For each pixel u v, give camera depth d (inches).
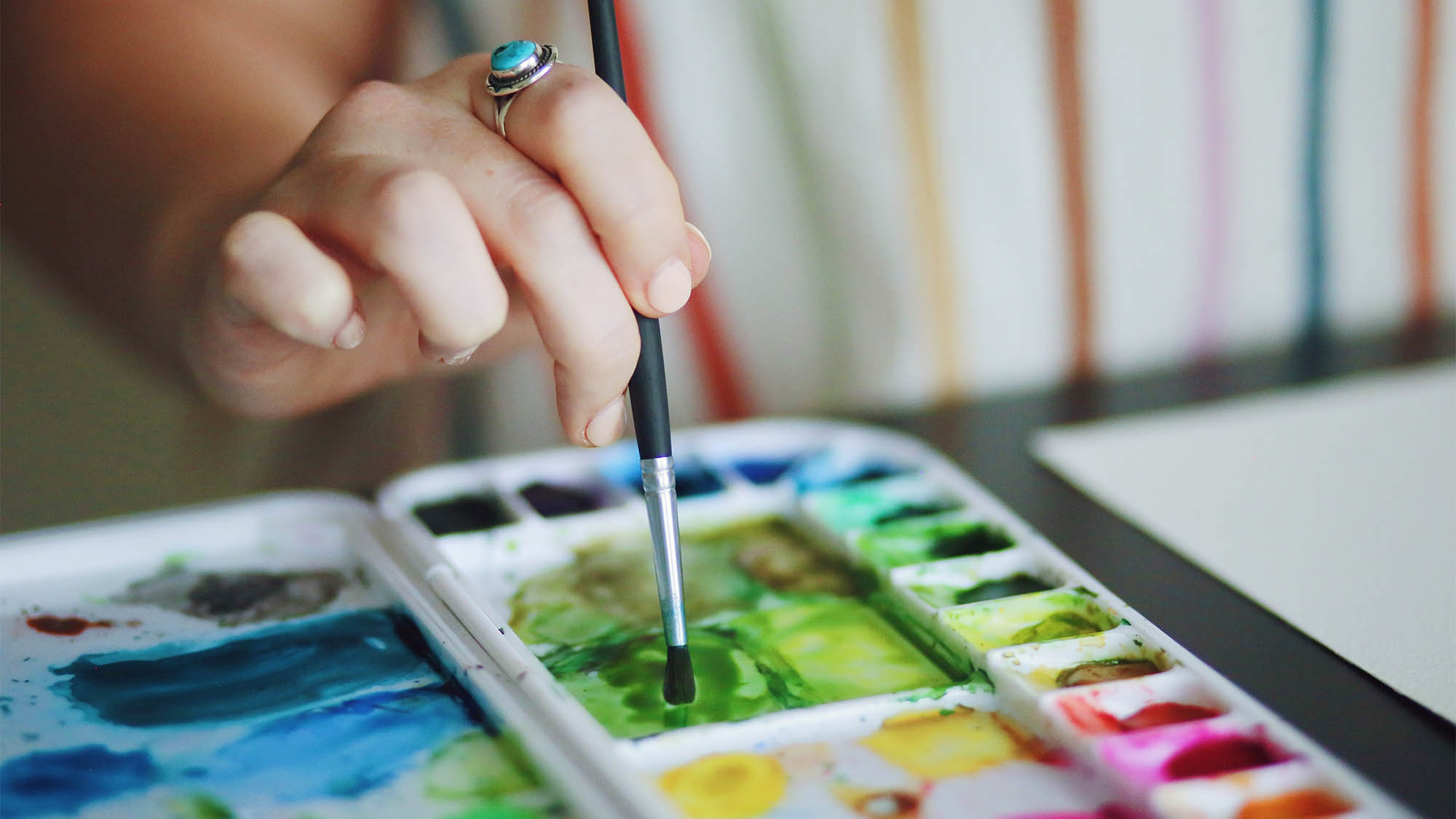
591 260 20.0
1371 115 45.3
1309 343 41.8
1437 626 22.1
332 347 19.7
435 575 23.7
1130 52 42.6
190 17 36.3
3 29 36.4
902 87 41.4
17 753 19.2
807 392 44.2
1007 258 43.8
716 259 42.1
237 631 23.3
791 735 19.3
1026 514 27.5
